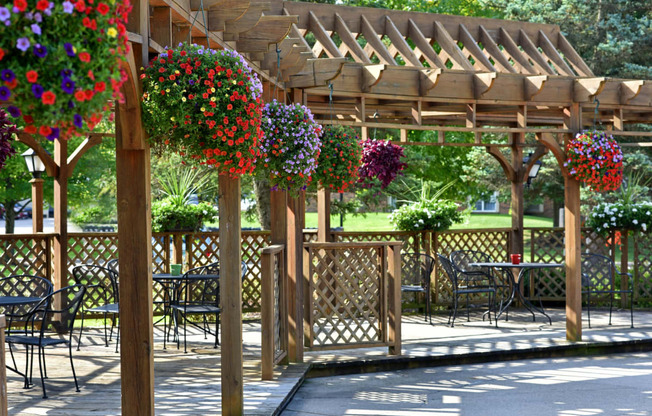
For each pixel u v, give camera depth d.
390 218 9.58
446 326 8.45
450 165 15.92
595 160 7.26
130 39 3.08
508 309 9.91
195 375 5.75
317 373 6.21
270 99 5.76
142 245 3.23
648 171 13.49
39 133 2.20
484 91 7.01
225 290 4.40
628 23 13.80
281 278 6.06
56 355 6.55
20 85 2.09
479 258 9.75
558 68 7.88
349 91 6.62
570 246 7.39
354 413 4.98
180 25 3.96
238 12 4.06
